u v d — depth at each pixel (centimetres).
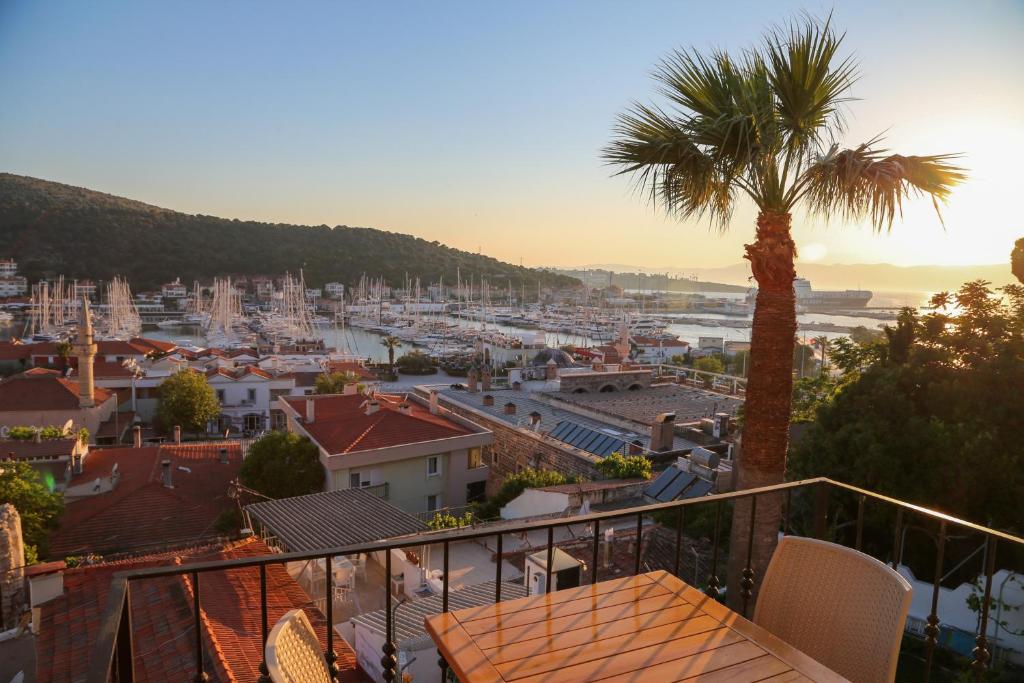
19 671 1279
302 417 3469
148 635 1152
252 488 2908
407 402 3847
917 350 1559
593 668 274
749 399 871
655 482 2217
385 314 17725
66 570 1438
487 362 9638
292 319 14075
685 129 762
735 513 884
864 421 1467
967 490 1327
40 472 2938
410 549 1861
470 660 276
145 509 2691
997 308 1599
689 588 351
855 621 329
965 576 1416
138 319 14325
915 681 1187
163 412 5394
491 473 3369
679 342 11594
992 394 1402
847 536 1580
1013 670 1196
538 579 1116
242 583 1392
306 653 267
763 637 303
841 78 729
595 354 9188
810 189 778
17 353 7550
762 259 822
